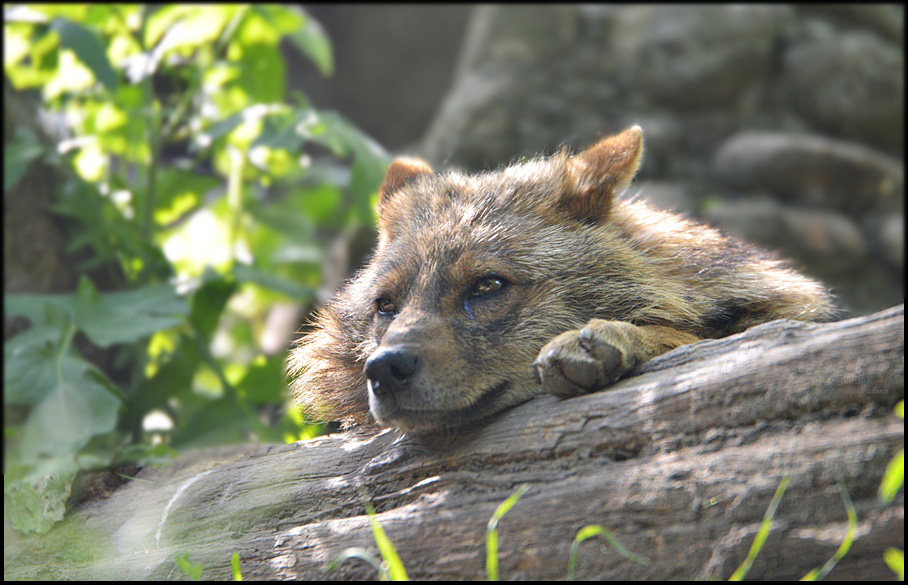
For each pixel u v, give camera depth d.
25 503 6.35
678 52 20.42
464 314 6.26
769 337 5.06
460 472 5.34
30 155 12.50
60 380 9.98
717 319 6.74
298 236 17.27
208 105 14.37
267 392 11.63
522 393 6.06
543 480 5.04
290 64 30.84
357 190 12.48
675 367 5.26
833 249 18.38
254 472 6.21
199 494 6.23
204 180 14.37
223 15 13.82
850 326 4.77
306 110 12.67
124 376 13.33
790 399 4.67
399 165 8.41
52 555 6.17
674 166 20.09
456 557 4.93
